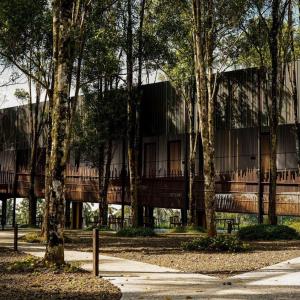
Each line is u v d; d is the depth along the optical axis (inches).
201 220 1170.0
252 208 1043.9
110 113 1195.9
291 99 1048.8
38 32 842.2
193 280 396.5
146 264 499.2
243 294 334.0
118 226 1344.7
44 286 369.1
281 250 631.2
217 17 893.8
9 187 1576.0
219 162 1328.7
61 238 460.1
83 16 697.6
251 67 1113.4
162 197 1197.1
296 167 1169.4
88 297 326.3
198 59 736.3
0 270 450.6
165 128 1245.1
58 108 470.9
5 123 1715.1
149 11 1067.9
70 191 1398.9
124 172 1279.5
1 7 796.6
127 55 1053.8
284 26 1026.1
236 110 1128.8
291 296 327.0
